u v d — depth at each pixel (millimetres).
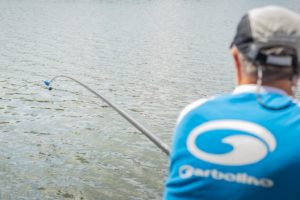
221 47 43688
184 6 84125
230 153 1907
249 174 1878
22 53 36219
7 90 24594
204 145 1959
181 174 2006
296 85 2094
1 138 16891
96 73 30562
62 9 70125
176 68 33219
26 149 15938
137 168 14719
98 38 46312
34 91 24641
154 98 24453
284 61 1948
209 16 69812
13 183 13234
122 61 35312
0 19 56031
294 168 1845
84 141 17047
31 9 67750
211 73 31781
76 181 13586
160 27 56688
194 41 46875
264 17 1960
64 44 41625
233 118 1953
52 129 18219
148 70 32250
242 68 2053
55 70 30859
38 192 12750
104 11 71250
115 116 20375
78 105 22141
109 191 13047
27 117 19750
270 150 1870
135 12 72250
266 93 2000
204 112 2016
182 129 2049
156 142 4098
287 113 1925
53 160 15070
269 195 1859
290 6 81500
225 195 1904
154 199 12672
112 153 15914
